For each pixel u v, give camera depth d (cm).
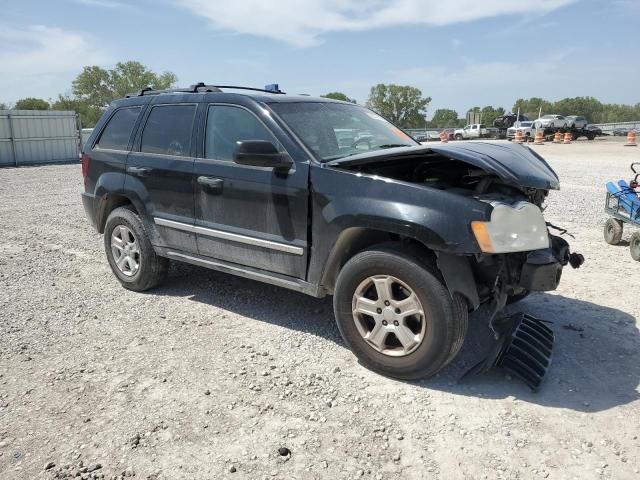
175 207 480
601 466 274
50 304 507
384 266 347
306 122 428
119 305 503
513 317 407
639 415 319
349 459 281
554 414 321
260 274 431
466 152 348
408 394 344
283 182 397
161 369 377
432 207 332
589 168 1752
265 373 369
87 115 7531
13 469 273
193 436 300
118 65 7725
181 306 498
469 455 284
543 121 4272
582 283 557
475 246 320
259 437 299
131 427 308
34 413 323
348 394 344
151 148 506
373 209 349
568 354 396
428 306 336
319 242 384
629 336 427
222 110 453
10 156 2469
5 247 743
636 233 642
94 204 559
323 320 464
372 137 464
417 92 10056
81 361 389
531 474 269
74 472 270
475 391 347
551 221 866
